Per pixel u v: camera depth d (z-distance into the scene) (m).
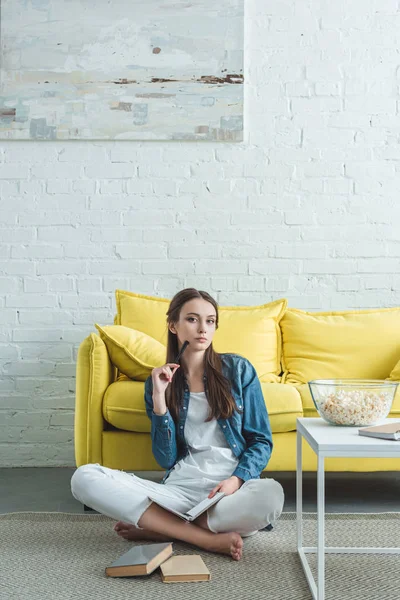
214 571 1.90
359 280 3.52
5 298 3.50
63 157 3.53
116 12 3.51
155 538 2.16
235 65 3.51
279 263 3.53
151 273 3.52
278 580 1.82
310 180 3.54
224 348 3.13
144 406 2.59
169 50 3.51
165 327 3.18
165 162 3.53
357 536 2.23
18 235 3.51
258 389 2.26
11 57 3.50
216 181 3.53
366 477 3.24
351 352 3.14
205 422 2.21
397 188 3.53
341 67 3.54
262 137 3.54
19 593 1.74
